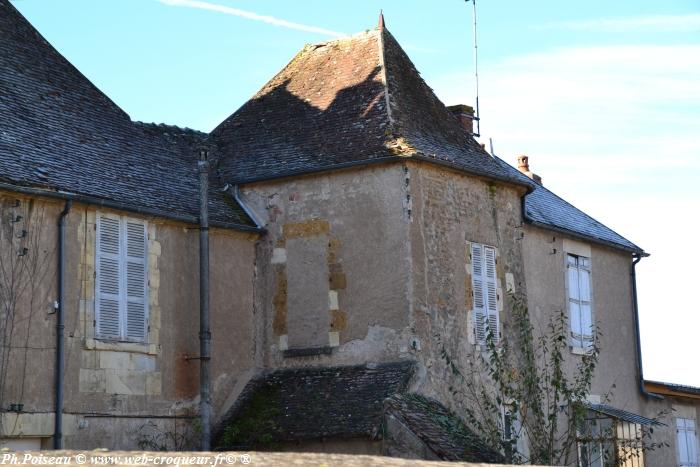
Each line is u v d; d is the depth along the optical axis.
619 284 23.75
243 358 18.28
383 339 17.77
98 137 17.95
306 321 18.34
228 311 18.16
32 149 16.34
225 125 20.59
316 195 18.61
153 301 16.97
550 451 18.19
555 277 21.77
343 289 18.19
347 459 11.86
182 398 17.20
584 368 21.30
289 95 20.39
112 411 16.12
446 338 18.09
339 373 17.84
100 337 16.12
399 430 16.36
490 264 19.33
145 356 16.73
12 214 15.29
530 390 18.33
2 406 14.78
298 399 17.58
